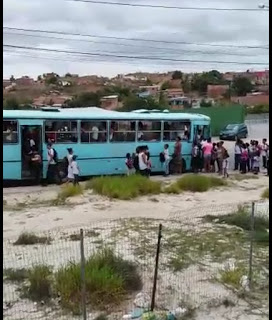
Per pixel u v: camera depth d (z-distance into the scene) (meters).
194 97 85.50
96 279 7.73
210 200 16.89
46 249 10.42
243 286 8.43
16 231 12.16
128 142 21.72
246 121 54.25
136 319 7.05
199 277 8.84
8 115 18.47
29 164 19.11
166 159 22.66
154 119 22.47
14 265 9.20
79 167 20.44
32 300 7.69
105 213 14.47
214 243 11.09
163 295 7.96
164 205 15.84
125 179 17.88
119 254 9.74
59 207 15.18
